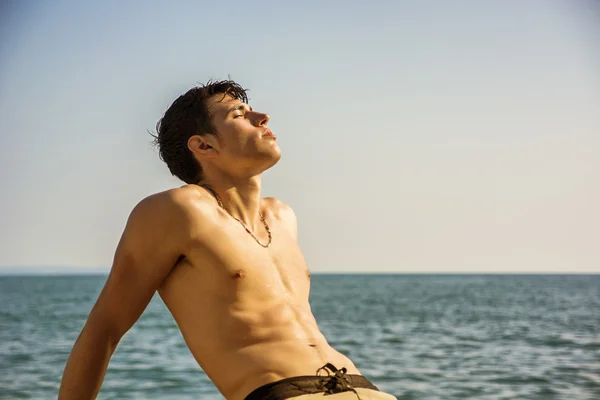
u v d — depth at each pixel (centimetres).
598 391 1112
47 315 3356
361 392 232
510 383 1205
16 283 11931
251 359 234
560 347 1781
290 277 260
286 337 239
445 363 1497
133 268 247
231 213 261
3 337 2195
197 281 245
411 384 1220
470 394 1108
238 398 233
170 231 244
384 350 1781
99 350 245
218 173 265
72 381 243
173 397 1120
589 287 8581
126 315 250
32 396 1159
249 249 251
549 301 4838
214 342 240
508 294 6353
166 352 1741
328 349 246
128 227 248
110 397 1123
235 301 242
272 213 278
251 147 262
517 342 1923
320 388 227
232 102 271
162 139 276
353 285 10250
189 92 275
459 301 4950
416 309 3888
